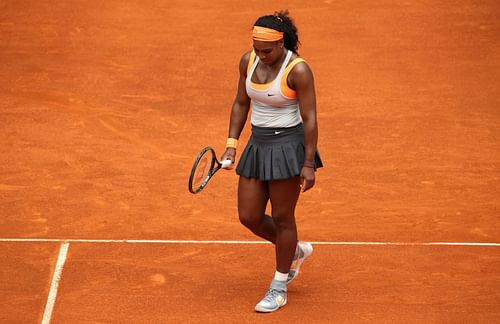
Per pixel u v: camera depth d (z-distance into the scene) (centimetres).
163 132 4222
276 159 2484
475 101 4625
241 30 5612
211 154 2539
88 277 2819
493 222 3316
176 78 4916
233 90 4775
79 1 6053
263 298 2634
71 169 3781
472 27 5672
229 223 3284
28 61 5125
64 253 2988
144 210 3394
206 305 2650
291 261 2614
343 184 3662
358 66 5081
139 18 5781
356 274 2855
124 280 2803
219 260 2955
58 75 4931
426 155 3981
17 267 2878
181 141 4119
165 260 2952
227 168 2628
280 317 2580
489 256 2995
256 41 2388
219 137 4181
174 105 4559
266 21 2388
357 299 2691
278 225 2581
